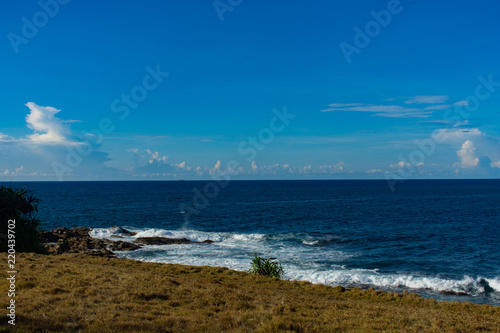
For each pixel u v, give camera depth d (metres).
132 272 21.28
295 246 48.47
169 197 148.50
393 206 110.12
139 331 9.92
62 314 10.65
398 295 22.95
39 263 20.97
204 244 49.06
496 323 15.09
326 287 24.81
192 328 10.71
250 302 15.47
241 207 105.62
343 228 65.69
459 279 32.84
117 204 114.06
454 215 86.44
